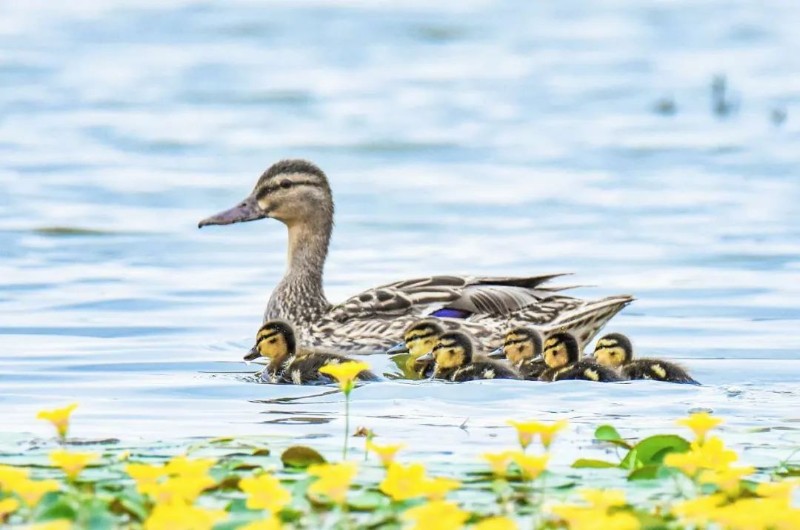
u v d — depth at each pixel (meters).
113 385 12.98
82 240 20.27
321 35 41.41
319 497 8.24
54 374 13.46
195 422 11.35
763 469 9.59
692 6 46.66
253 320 16.28
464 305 15.77
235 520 7.74
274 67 36.78
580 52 39.16
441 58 38.22
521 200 23.19
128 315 16.30
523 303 15.82
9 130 28.94
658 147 27.77
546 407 11.98
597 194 23.59
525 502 8.55
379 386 12.91
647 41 40.72
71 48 39.00
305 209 16.72
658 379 13.12
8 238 20.27
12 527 7.85
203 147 27.75
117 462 9.54
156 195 23.45
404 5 45.91
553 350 13.48
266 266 19.22
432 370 13.82
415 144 28.12
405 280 16.19
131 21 43.16
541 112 31.58
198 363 14.12
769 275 18.27
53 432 10.87
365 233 21.02
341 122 30.28
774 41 40.78
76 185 24.09
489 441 10.53
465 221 21.72
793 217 21.62
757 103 32.47
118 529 7.80
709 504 7.19
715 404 12.08
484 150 27.55
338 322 15.88
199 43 40.09
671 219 21.64
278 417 11.54
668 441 9.45
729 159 26.55
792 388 12.88
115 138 28.50
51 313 16.30
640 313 16.48
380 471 9.30
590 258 19.33
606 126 30.06
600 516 7.02
